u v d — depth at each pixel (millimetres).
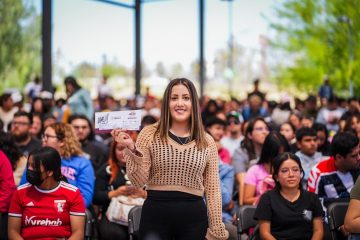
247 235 5301
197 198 3756
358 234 4168
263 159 5895
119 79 59031
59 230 4512
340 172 5285
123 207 5512
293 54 33312
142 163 3662
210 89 57312
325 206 5238
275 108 13266
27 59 32531
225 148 7871
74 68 53781
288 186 4785
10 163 5297
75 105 10742
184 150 3729
